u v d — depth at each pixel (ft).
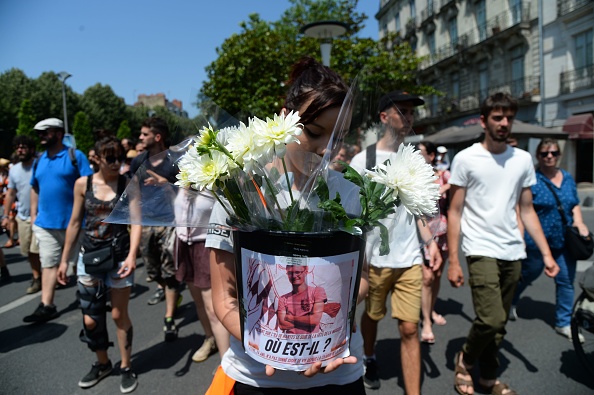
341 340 3.67
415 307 8.18
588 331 9.79
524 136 43.09
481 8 81.56
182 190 4.47
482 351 8.91
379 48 48.24
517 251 8.79
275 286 3.48
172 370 10.64
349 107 3.98
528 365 10.41
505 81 75.36
